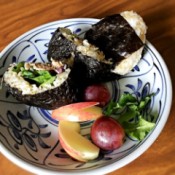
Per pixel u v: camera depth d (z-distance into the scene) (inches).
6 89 15.7
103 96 15.1
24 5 19.8
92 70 15.4
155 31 17.6
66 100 14.8
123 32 15.7
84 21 17.8
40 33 17.7
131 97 14.7
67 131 13.7
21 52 17.2
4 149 12.9
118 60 15.4
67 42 15.7
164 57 16.3
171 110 14.3
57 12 19.3
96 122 13.3
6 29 18.8
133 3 19.1
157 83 14.8
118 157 12.5
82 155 12.8
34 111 15.4
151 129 13.0
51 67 15.1
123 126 13.6
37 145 14.0
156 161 13.0
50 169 12.3
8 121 14.7
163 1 18.8
